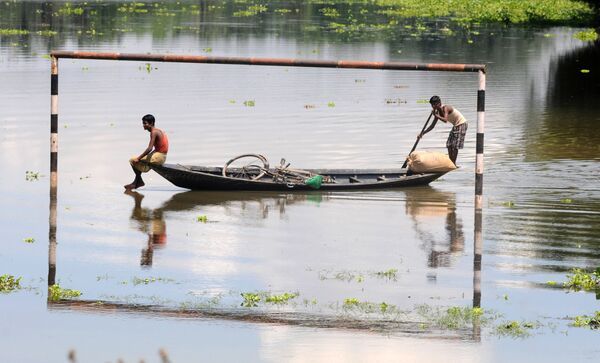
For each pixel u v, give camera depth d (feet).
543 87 289.33
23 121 219.20
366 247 130.21
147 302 108.06
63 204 151.33
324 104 251.39
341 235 135.95
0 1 552.41
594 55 375.45
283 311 105.60
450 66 118.32
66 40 371.15
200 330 100.07
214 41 378.12
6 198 153.79
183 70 311.27
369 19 506.07
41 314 104.01
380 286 114.21
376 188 165.07
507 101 261.65
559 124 226.79
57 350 94.68
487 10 538.47
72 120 222.28
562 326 102.42
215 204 153.48
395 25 475.72
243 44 370.53
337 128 218.18
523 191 163.02
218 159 184.75
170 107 242.37
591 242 132.77
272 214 147.64
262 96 263.08
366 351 94.79
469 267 122.01
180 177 159.53
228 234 135.85
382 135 211.00
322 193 161.68
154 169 160.25
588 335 99.96
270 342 96.84
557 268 121.39
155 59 124.47
